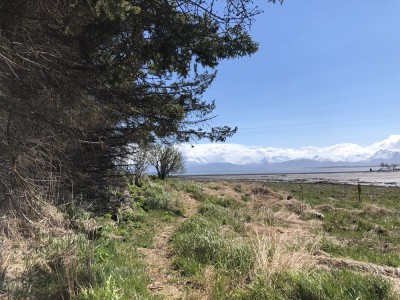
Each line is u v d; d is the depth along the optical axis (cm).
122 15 494
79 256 557
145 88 881
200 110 1014
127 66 695
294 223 1334
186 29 611
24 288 443
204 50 641
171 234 930
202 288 546
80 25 572
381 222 1461
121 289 473
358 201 2295
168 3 607
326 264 664
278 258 565
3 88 493
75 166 882
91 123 766
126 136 1040
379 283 484
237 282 552
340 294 456
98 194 1094
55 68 597
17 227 590
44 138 588
